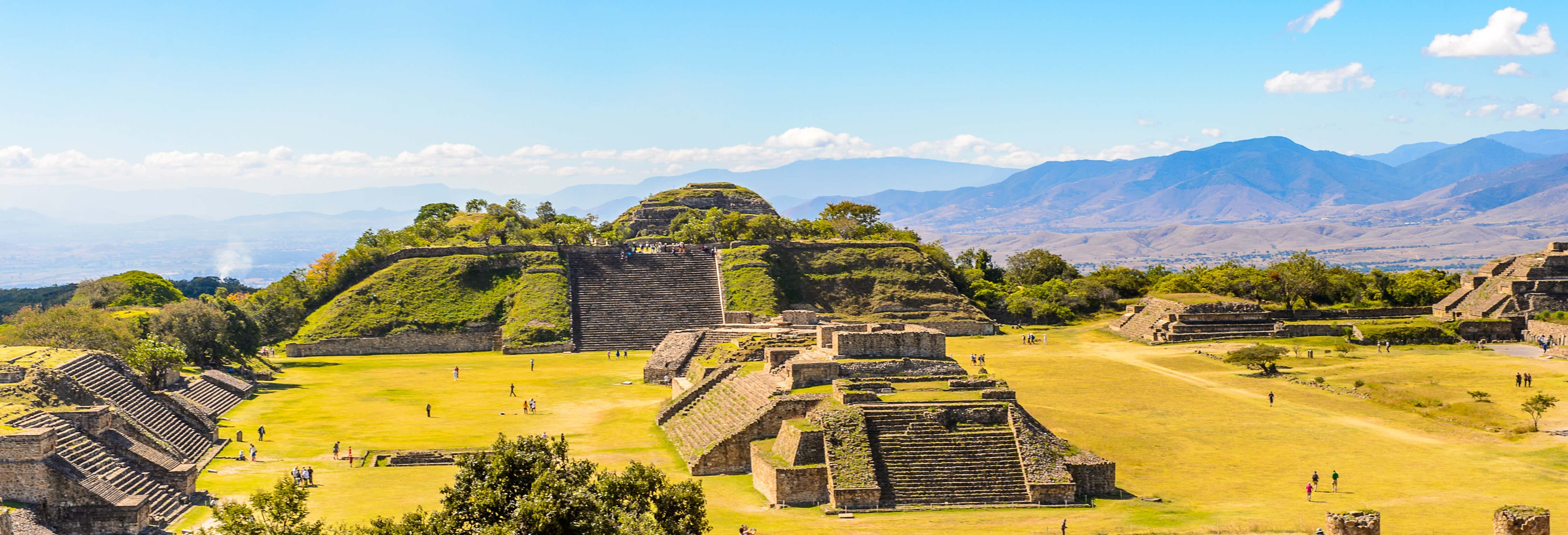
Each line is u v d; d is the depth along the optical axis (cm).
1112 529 5569
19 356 7719
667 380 11350
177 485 6194
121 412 6931
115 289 16275
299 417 9112
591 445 8081
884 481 6419
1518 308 14550
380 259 17475
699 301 16938
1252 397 10300
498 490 4331
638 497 4647
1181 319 15375
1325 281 16962
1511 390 9938
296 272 17188
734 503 6381
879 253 19038
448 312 15938
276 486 4756
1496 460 7550
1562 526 5584
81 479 5619
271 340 14688
